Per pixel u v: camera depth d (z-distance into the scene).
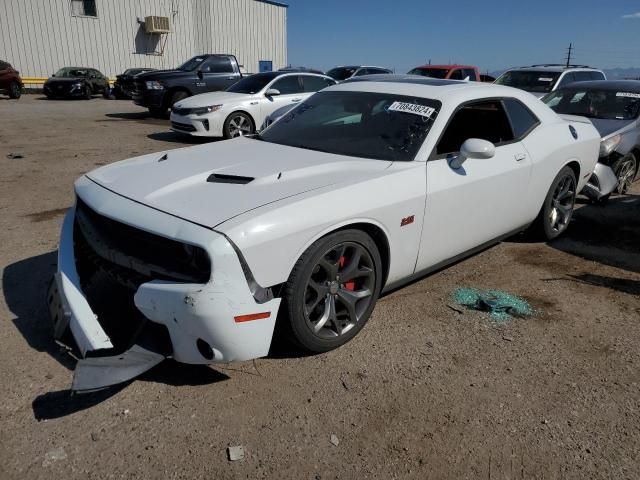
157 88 14.29
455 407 2.69
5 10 24.80
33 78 26.06
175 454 2.31
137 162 3.54
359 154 3.55
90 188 3.16
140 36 29.14
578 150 4.88
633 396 2.83
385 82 4.29
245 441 2.40
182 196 2.83
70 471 2.19
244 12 32.53
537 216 4.79
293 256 2.68
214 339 2.53
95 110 17.84
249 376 2.86
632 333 3.49
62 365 2.86
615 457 2.41
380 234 3.19
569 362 3.13
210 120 10.53
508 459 2.37
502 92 4.29
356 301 3.17
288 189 2.90
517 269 4.48
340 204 2.88
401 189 3.21
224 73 15.20
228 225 2.50
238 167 3.25
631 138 6.80
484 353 3.18
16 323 3.27
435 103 3.77
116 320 3.06
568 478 2.28
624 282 4.30
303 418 2.56
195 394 2.70
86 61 27.59
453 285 4.11
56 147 9.73
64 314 2.77
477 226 3.91
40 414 2.50
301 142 3.88
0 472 2.17
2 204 5.85
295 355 3.07
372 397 2.73
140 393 2.69
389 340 3.26
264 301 2.59
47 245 4.61
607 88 7.61
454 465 2.32
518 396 2.79
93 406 2.57
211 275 2.43
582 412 2.69
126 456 2.28
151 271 2.62
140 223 2.64
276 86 11.39
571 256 4.82
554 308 3.80
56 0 26.05
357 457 2.34
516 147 4.20
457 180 3.57
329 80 12.38
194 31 30.89
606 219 5.96
